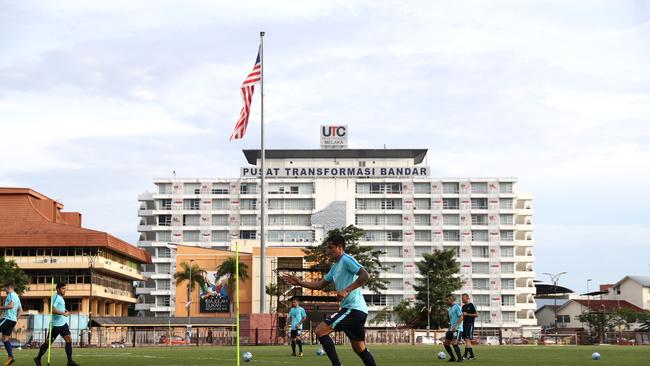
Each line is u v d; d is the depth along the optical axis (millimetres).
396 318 150375
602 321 144375
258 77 57406
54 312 22547
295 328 33500
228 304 143875
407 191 167375
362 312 13297
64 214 145000
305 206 167125
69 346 22750
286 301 79188
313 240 162000
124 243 134000
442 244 165750
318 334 13438
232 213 165250
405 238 165500
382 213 166125
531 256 167125
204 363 24672
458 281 130750
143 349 49781
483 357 31656
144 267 169875
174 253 161625
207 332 87375
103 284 128125
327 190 166625
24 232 123062
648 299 171000
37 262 121062
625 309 151500
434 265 131250
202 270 143875
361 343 13484
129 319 121875
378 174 169750
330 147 173500
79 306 123000
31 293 120688
